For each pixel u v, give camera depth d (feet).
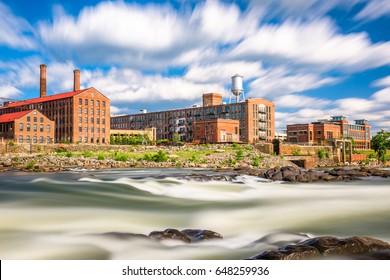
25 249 41.47
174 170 177.17
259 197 91.45
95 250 41.50
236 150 304.30
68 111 399.65
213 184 112.06
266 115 456.45
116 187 94.89
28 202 70.64
